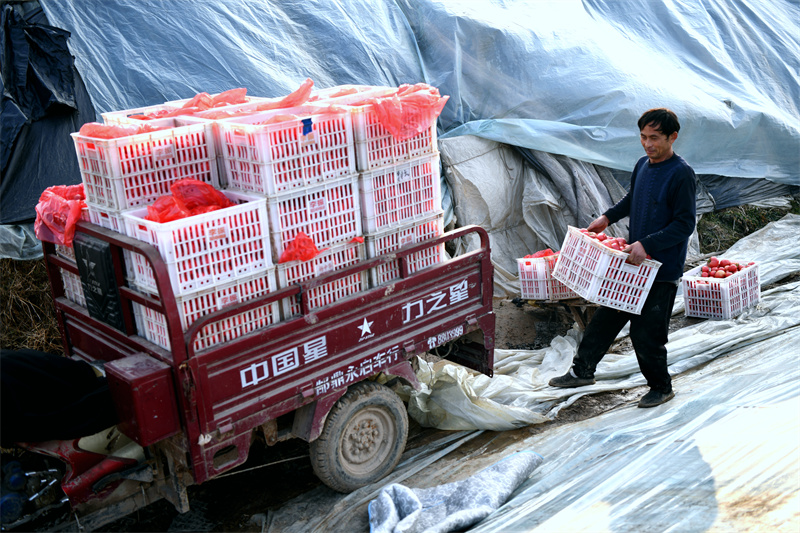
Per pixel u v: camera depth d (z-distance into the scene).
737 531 2.26
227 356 3.36
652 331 4.50
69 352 4.22
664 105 8.05
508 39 8.07
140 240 3.29
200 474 3.37
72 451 3.34
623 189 8.12
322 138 3.63
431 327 4.30
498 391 5.07
